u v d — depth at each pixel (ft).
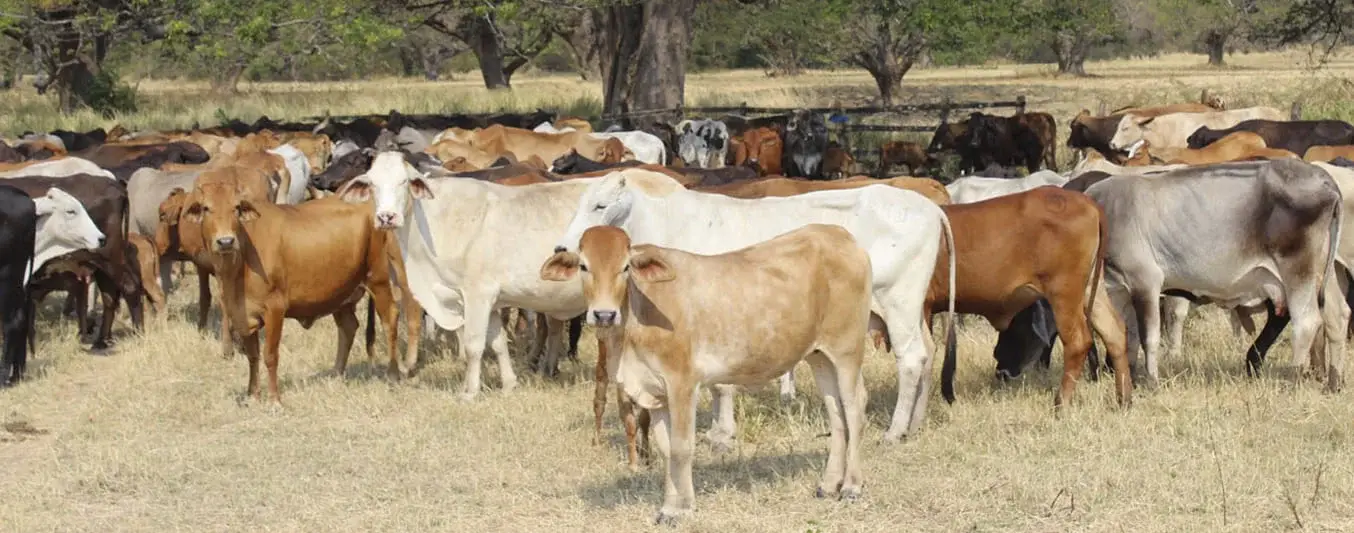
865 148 90.99
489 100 123.24
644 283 21.70
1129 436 27.89
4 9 92.48
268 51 88.89
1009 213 29.50
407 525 23.70
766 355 22.36
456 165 47.93
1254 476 24.93
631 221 28.32
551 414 31.30
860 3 87.45
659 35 88.22
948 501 24.18
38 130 100.78
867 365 35.29
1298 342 30.76
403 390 34.40
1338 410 29.32
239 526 24.07
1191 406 30.17
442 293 33.50
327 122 88.17
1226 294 31.73
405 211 32.71
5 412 33.17
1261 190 30.63
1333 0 79.41
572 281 32.73
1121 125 72.28
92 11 100.94
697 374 22.15
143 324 42.86
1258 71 169.48
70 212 38.93
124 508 25.27
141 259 43.29
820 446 28.37
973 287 29.81
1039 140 81.20
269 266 32.37
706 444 28.91
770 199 28.99
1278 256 30.68
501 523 23.80
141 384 36.04
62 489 26.40
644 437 26.96
